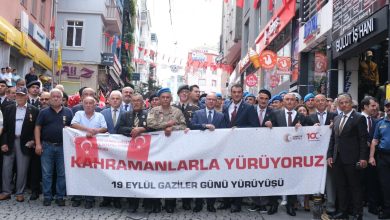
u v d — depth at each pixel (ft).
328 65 49.29
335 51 46.91
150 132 26.76
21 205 27.37
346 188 26.16
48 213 25.43
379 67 45.21
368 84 47.16
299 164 26.76
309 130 26.76
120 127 27.04
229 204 28.27
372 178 28.40
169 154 26.68
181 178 26.63
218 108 32.63
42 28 85.25
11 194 30.76
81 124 27.27
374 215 28.09
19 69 72.64
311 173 26.73
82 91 33.50
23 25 68.33
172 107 27.30
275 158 26.71
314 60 58.80
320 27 52.01
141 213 26.40
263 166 26.68
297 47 64.44
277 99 33.14
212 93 27.89
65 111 27.91
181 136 26.73
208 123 27.63
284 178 26.71
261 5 97.71
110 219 24.54
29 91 34.37
